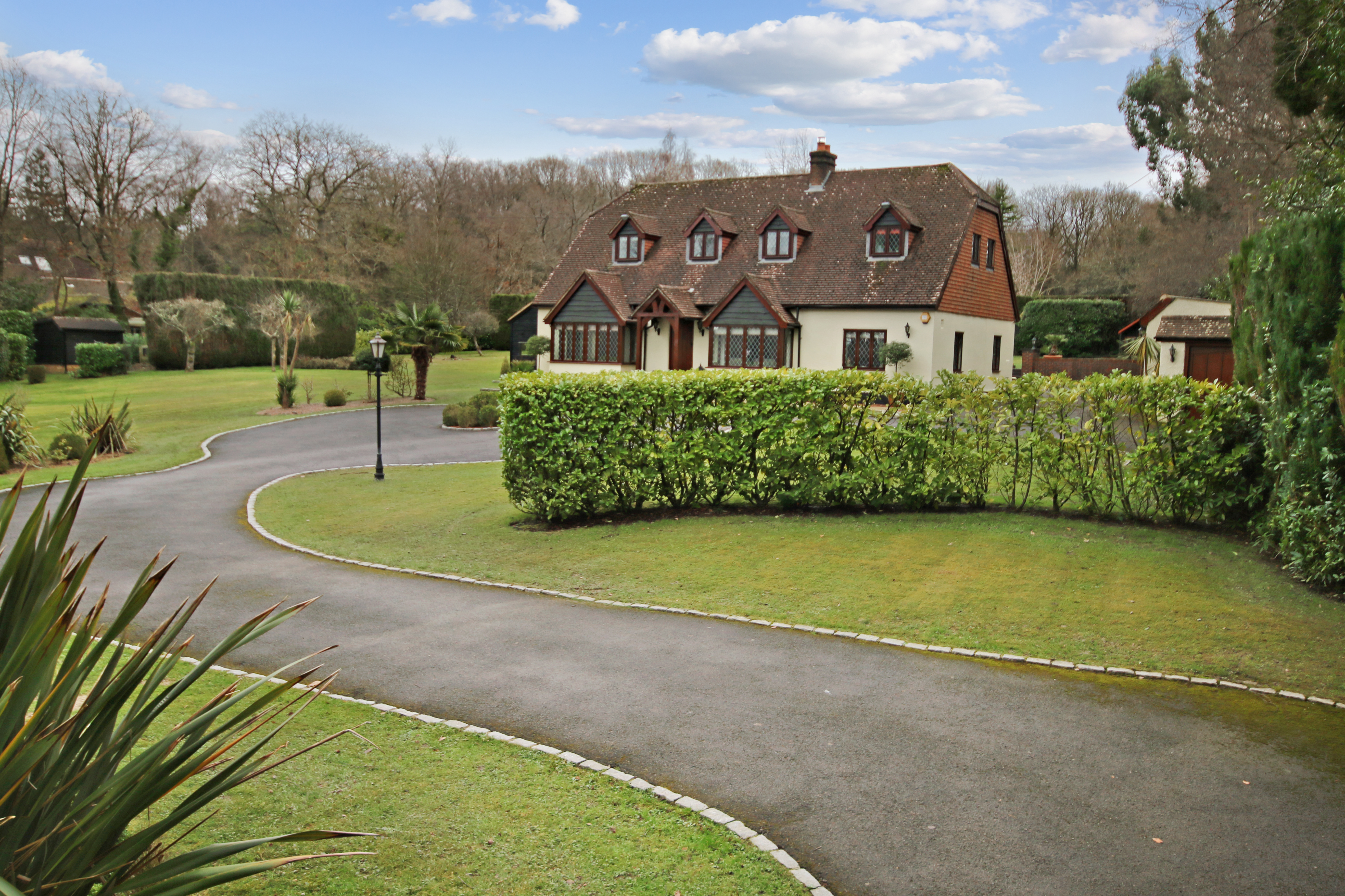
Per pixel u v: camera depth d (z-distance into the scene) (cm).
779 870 453
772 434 1345
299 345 5162
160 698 321
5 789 271
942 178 3369
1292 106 1118
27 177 5391
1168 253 4081
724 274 3481
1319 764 574
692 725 638
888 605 909
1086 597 905
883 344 3136
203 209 6812
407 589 1037
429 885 432
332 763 568
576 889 432
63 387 4019
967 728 632
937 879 450
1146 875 455
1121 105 3991
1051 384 1252
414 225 6325
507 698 690
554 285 3878
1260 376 1070
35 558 307
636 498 1397
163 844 460
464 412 2830
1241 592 904
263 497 1712
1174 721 640
